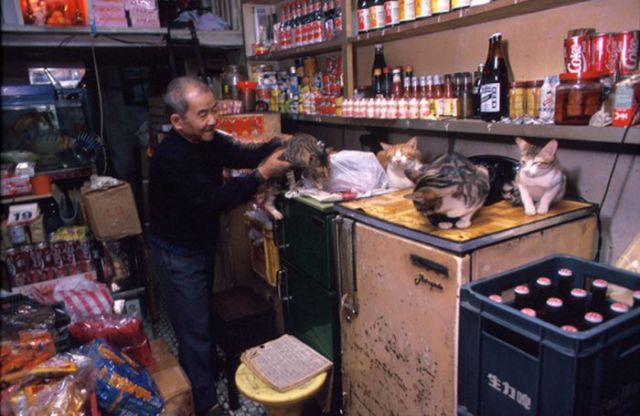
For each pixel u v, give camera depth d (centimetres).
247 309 226
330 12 247
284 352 195
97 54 333
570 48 150
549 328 94
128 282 296
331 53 290
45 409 157
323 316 188
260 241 242
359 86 253
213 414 217
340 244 170
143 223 391
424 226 140
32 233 274
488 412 113
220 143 209
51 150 287
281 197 204
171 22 302
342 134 298
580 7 158
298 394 171
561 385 93
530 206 144
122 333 210
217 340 233
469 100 181
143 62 390
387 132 256
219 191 186
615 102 129
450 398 133
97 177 280
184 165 187
